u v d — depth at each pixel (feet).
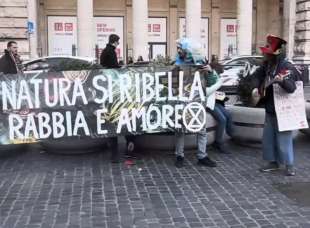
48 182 22.77
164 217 17.97
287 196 20.39
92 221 17.63
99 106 25.54
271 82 22.89
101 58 29.01
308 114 31.42
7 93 25.02
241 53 105.50
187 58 26.02
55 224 17.42
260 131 29.17
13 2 85.71
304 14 101.60
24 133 25.39
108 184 22.31
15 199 20.31
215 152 29.01
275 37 23.02
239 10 105.60
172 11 117.60
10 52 35.45
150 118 25.80
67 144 27.58
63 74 25.22
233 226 17.04
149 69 25.50
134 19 101.76
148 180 22.95
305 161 26.78
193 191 21.16
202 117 25.70
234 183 22.39
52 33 111.86
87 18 99.71
